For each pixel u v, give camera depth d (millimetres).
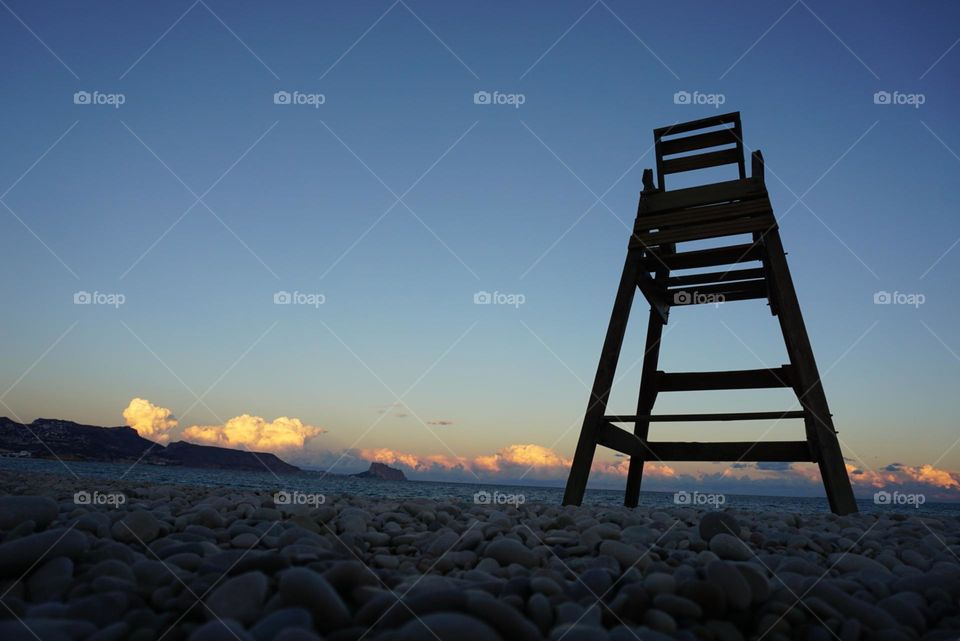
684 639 1880
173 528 3484
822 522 4918
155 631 1796
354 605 2037
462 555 2875
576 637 1677
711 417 5918
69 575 2287
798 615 2107
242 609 1892
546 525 3922
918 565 3180
